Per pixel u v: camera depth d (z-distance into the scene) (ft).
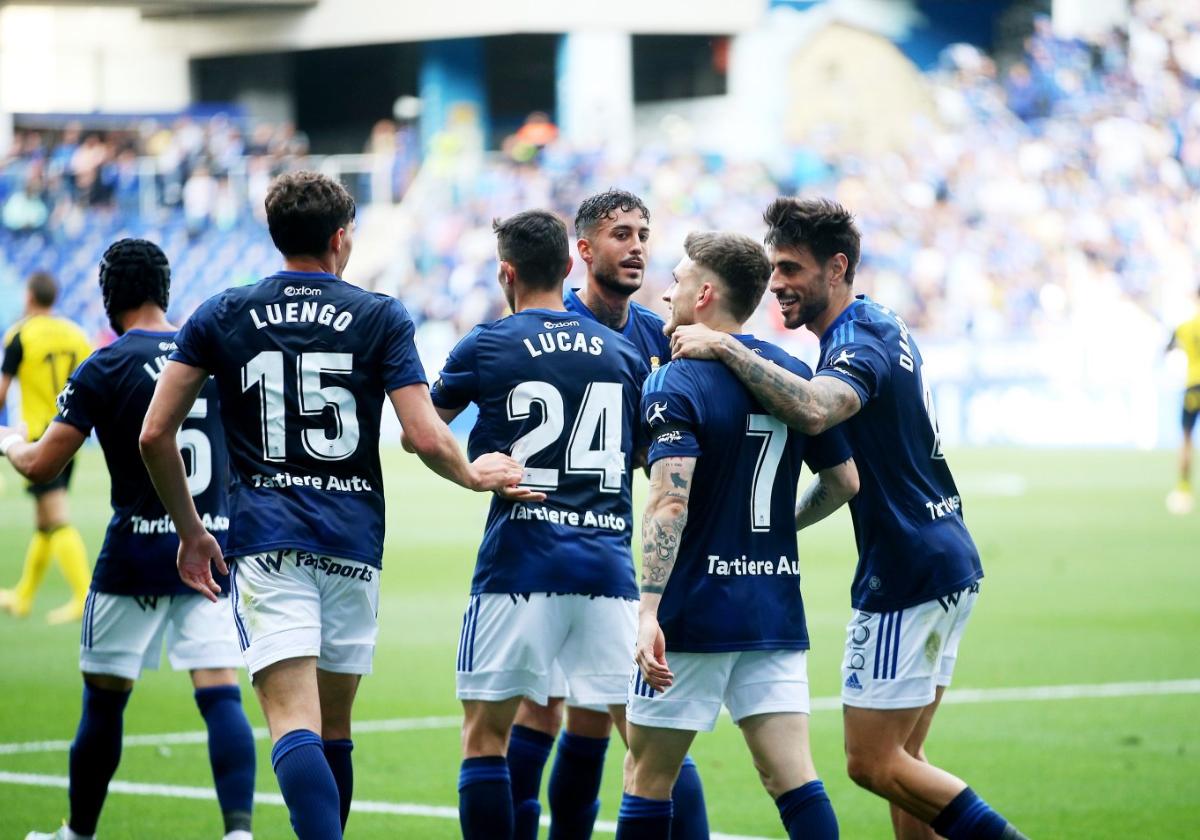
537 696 26.91
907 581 25.90
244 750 30.09
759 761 25.18
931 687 26.03
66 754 40.40
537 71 230.07
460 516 103.50
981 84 217.36
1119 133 199.00
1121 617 63.21
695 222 189.57
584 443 27.32
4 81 224.53
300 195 26.09
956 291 181.37
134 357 30.22
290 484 25.48
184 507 26.37
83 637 30.60
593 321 28.30
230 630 31.04
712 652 24.61
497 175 196.85
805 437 25.90
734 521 24.94
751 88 221.05
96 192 191.11
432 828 33.50
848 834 33.32
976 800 25.43
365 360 25.73
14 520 104.88
